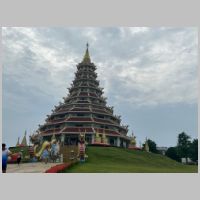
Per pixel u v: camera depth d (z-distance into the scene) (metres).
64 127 78.50
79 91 88.94
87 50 101.06
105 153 56.47
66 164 31.66
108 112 86.31
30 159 46.44
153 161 59.41
